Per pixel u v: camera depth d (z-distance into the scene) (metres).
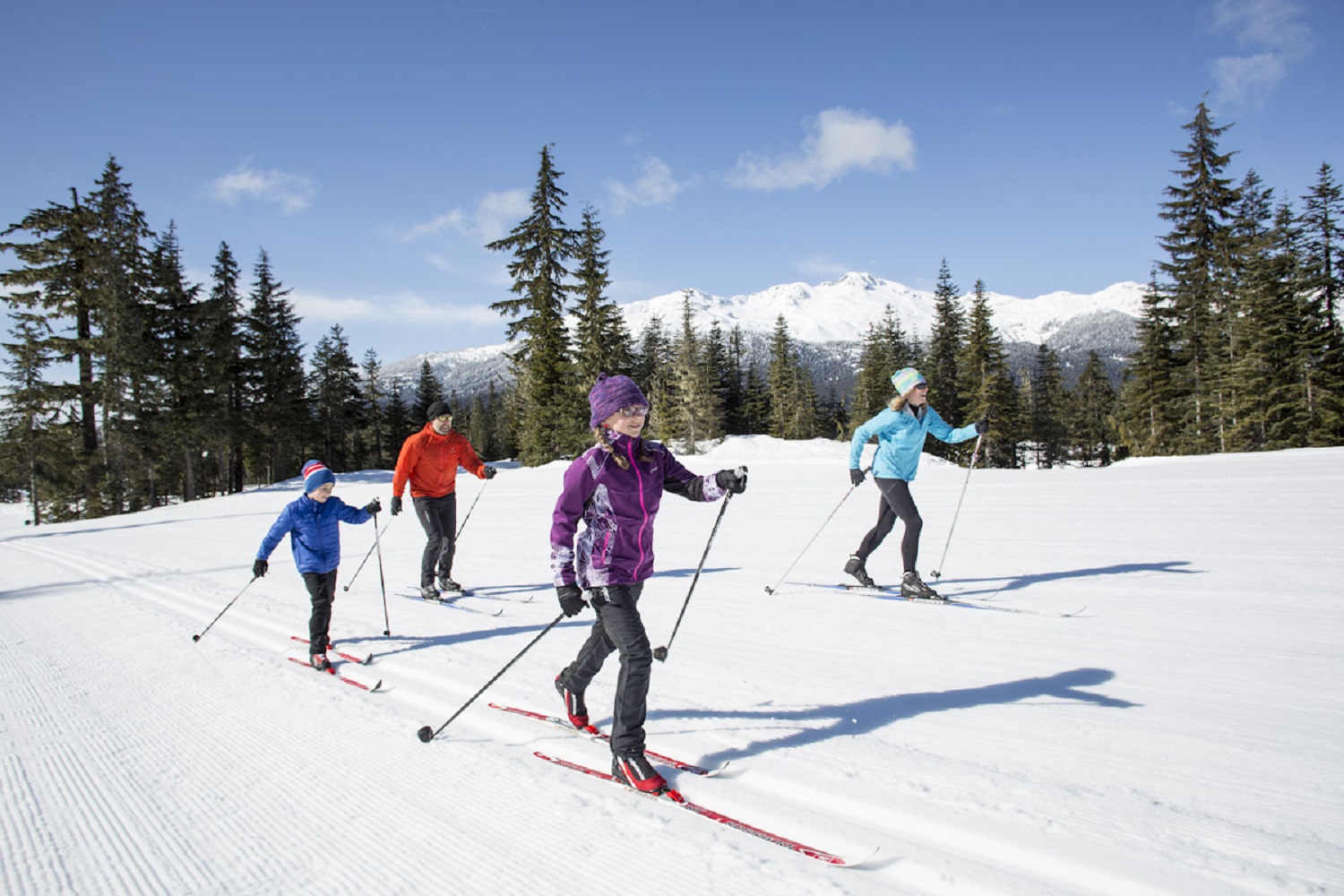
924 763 2.69
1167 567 5.64
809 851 2.19
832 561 6.96
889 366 51.75
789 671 3.86
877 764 2.71
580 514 2.82
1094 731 2.88
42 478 32.56
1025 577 5.71
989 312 41.16
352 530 12.52
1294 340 28.81
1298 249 30.64
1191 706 3.07
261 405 39.50
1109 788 2.42
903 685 3.54
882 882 2.02
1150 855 2.03
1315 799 2.28
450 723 3.46
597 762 2.95
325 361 49.38
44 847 2.55
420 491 6.50
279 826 2.62
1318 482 9.70
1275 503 8.30
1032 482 12.25
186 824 2.67
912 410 5.31
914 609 4.97
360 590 7.15
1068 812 2.28
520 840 2.41
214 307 32.41
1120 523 7.74
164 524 17.42
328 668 4.50
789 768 2.75
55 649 5.38
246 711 3.84
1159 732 2.83
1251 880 1.89
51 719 3.86
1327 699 3.05
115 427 29.11
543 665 4.27
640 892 2.07
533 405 32.84
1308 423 28.09
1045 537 7.34
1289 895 1.81
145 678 4.51
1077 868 1.99
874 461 5.46
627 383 2.77
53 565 10.68
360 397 52.22
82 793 2.97
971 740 2.87
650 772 2.67
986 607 4.88
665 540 8.74
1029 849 2.09
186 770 3.15
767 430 62.50
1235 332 30.27
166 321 31.50
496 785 2.81
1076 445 58.84
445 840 2.45
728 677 3.82
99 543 13.71
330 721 3.62
